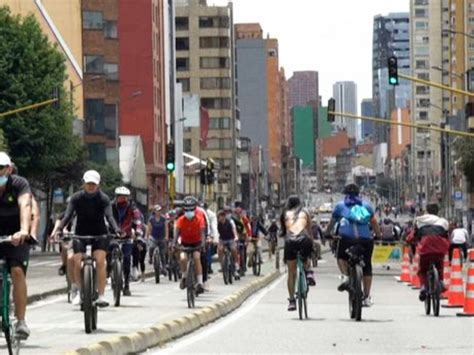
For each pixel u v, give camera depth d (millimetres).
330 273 116438
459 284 54625
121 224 57438
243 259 92000
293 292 47000
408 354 31891
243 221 93500
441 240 48062
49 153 155625
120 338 32375
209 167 127625
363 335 38281
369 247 44750
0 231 29016
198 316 43125
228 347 34281
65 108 156875
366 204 44656
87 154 180375
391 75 94875
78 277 38938
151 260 78875
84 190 38906
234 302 55500
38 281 77938
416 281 80625
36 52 154000
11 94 151000
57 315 48031
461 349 33375
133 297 60344
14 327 29938
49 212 168125
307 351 32844
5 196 28828
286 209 47281
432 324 43312
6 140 144000
